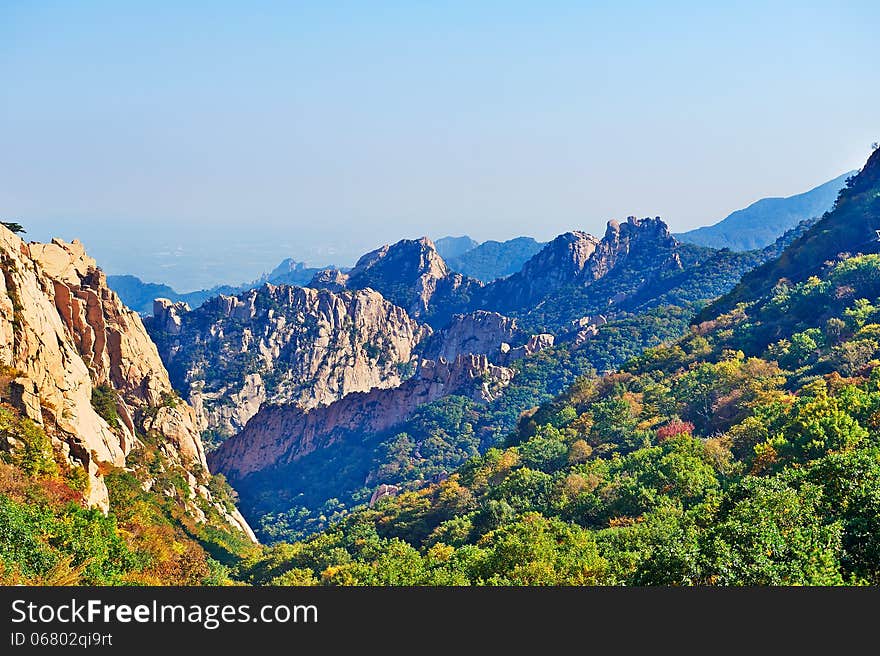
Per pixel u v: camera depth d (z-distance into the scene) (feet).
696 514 265.54
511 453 568.82
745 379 520.42
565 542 308.81
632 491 366.02
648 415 547.90
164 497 461.78
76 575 210.38
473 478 570.87
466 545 372.79
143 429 539.70
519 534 316.60
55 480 293.84
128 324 576.20
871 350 488.02
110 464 392.88
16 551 213.05
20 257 389.19
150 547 334.24
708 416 507.30
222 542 486.79
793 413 386.52
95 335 532.32
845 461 230.48
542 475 468.75
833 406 353.10
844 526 199.93
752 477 265.54
